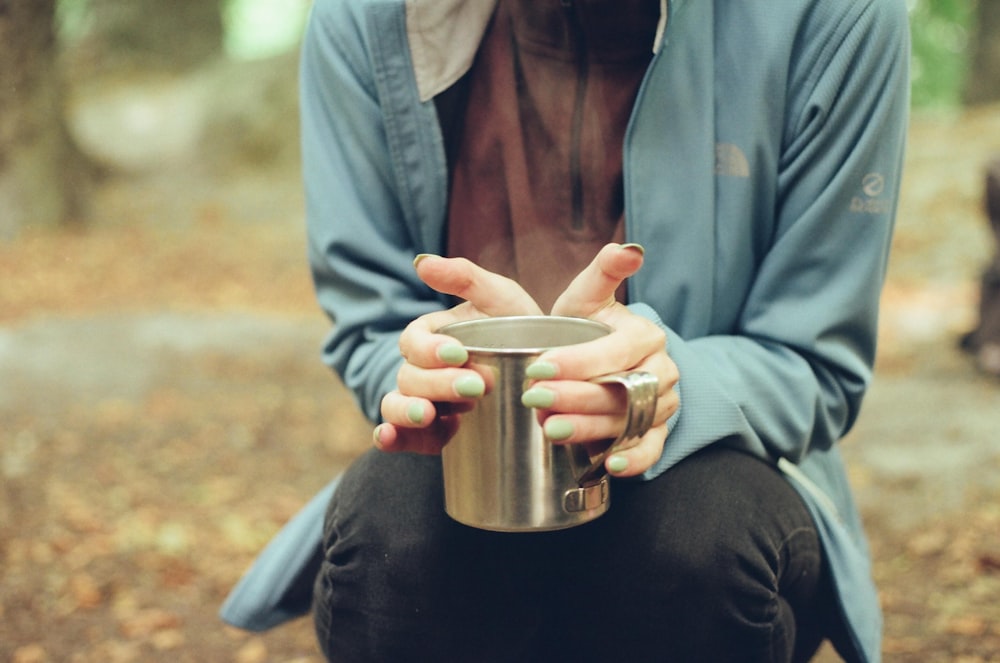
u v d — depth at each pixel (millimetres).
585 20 1328
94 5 15914
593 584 1151
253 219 12047
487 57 1394
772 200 1334
